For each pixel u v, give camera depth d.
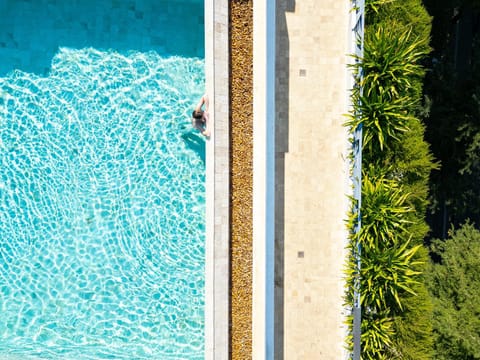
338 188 6.76
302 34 6.61
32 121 7.31
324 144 6.74
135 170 7.38
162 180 7.36
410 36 6.36
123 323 7.41
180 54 7.18
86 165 7.38
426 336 6.57
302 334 6.94
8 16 7.10
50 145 7.36
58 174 7.40
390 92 6.19
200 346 7.34
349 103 6.36
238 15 6.28
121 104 7.29
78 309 7.42
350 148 6.42
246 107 6.41
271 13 5.82
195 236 7.37
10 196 7.40
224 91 6.21
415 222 6.34
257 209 6.12
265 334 5.99
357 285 6.24
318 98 6.69
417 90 6.37
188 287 7.38
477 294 7.02
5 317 7.37
